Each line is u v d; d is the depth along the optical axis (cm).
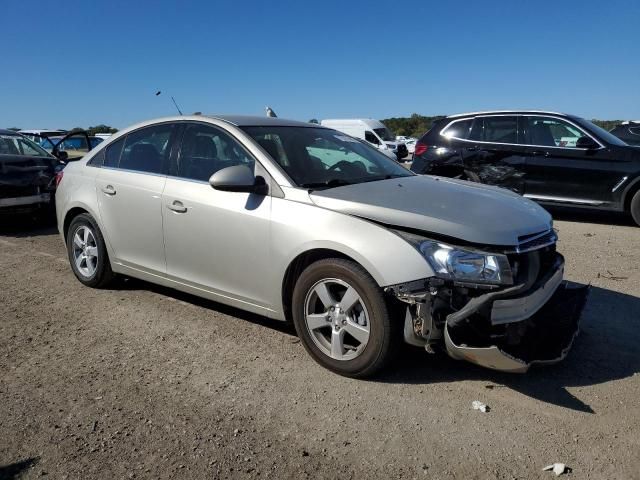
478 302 304
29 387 345
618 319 454
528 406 321
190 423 305
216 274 416
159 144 473
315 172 402
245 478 260
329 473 264
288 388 342
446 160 955
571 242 738
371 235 331
